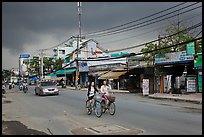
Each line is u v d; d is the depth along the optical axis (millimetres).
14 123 13164
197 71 29375
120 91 39500
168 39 43000
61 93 36000
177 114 15023
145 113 15648
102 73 49562
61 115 15703
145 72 37344
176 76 33344
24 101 25750
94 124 12328
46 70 96375
